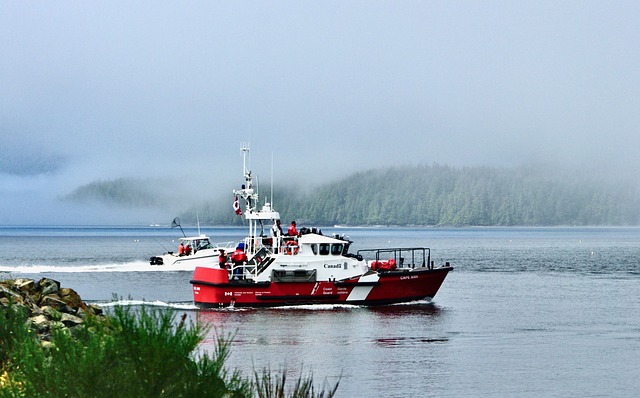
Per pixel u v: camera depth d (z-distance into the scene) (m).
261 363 40.16
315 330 50.66
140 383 17.42
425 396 33.91
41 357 18.19
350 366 39.78
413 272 61.91
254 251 60.94
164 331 18.16
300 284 59.41
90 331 18.67
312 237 59.69
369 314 57.75
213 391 18.11
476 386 35.78
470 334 50.44
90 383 17.23
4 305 30.11
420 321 55.47
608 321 57.47
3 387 18.58
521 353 43.94
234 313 57.22
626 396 34.25
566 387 35.81
